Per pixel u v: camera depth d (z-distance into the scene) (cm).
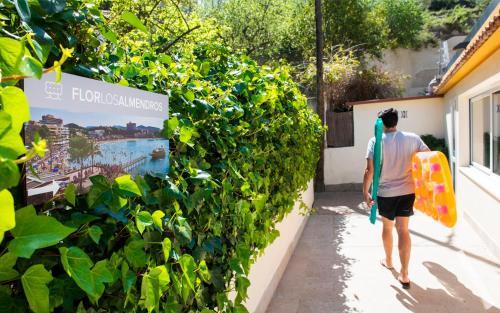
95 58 158
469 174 716
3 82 84
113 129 140
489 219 585
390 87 1689
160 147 171
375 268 516
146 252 151
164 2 854
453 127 950
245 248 253
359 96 1659
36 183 109
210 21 868
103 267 119
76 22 140
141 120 158
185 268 162
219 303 218
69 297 116
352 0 2045
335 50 1966
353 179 1246
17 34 120
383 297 434
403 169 461
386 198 466
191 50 385
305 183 533
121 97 145
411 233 668
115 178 139
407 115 1220
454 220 450
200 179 192
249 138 295
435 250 582
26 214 91
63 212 122
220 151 231
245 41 1734
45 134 111
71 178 121
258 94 308
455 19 2739
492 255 555
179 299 179
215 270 220
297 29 2017
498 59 493
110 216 133
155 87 207
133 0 635
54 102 114
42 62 94
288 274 502
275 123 350
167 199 166
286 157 403
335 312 402
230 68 353
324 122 1206
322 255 573
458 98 837
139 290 148
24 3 109
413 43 2455
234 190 256
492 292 442
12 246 88
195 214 199
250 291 345
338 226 743
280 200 380
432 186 451
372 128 1238
